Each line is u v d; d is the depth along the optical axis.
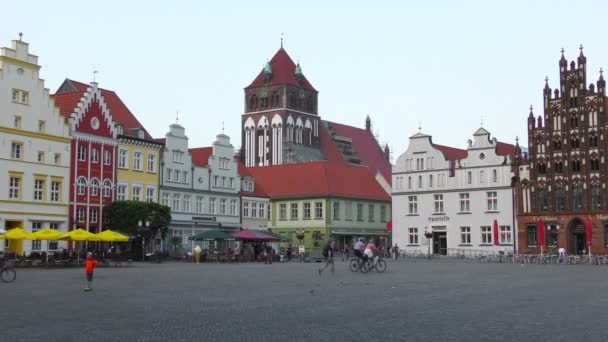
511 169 98.44
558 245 93.81
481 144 101.62
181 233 94.06
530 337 17.95
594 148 92.06
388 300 28.41
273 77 163.25
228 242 102.62
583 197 92.44
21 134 73.38
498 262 83.00
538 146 96.25
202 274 50.62
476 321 21.25
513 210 97.88
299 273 52.12
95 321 21.53
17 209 72.38
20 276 47.31
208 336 18.28
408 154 108.88
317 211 117.25
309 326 20.19
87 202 80.50
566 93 94.62
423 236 106.19
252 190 109.69
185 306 26.16
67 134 78.50
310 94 168.00
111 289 35.12
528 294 31.58
